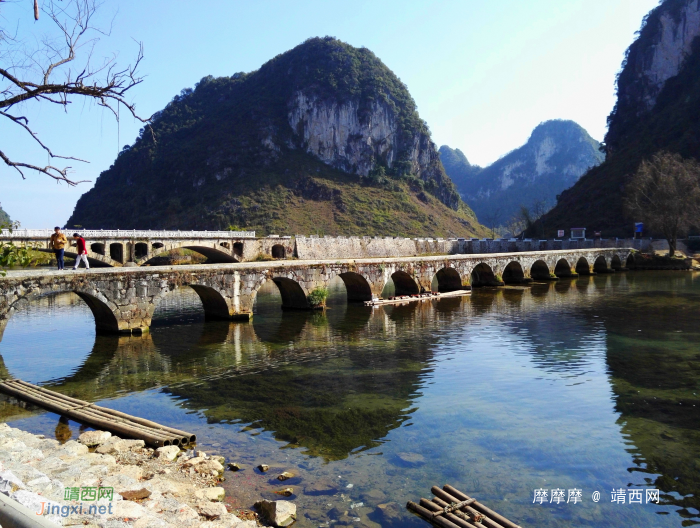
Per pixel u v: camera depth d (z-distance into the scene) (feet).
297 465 34.76
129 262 189.06
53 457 30.86
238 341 74.18
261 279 93.91
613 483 33.14
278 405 47.21
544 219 361.10
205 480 31.63
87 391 51.42
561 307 106.73
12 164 22.00
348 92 611.88
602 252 197.06
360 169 592.19
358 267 111.86
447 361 62.75
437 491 30.89
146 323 78.33
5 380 53.16
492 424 42.60
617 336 76.48
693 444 38.81
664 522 28.91
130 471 31.42
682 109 349.61
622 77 453.99
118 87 22.62
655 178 234.79
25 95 21.27
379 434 40.45
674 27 409.28
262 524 27.17
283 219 467.52
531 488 32.42
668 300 115.44
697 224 223.30
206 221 466.70
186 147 568.82
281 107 625.41
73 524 20.31
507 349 68.90
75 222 548.31
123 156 610.65
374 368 59.72
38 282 64.95
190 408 46.44
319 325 87.10
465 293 130.82
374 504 29.81
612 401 48.19
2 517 12.20
